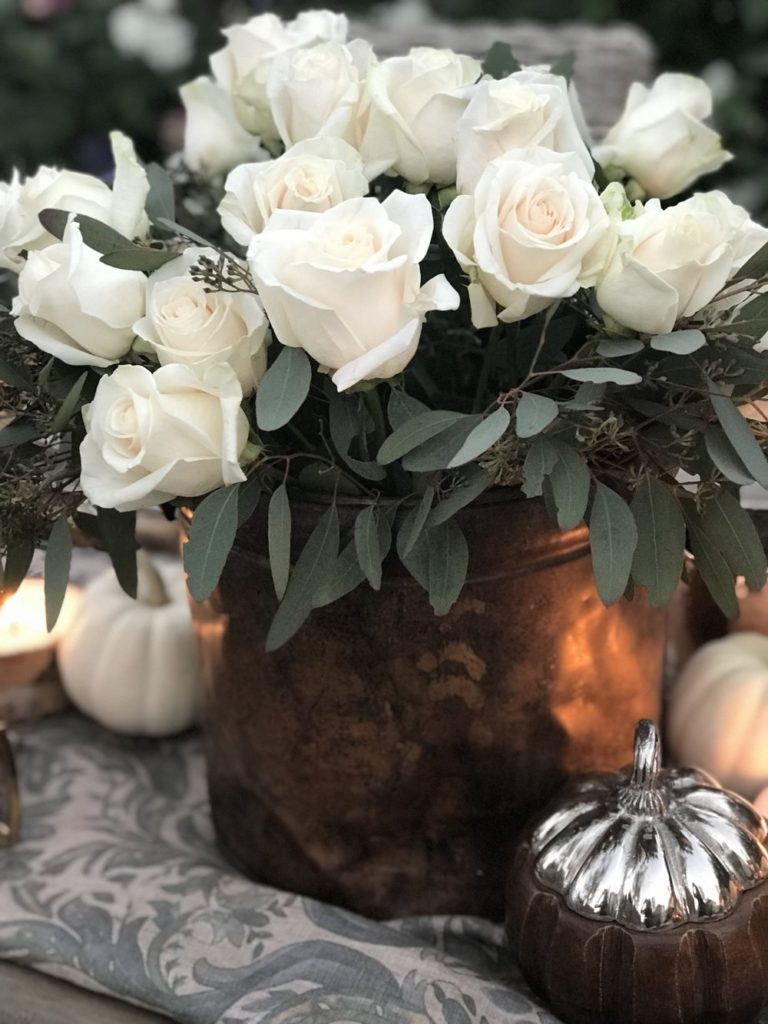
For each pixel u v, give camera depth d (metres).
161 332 0.45
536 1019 0.52
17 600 0.75
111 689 0.74
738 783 0.66
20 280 0.46
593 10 1.54
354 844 0.59
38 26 1.69
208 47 1.74
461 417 0.45
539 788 0.58
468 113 0.46
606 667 0.57
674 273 0.43
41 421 0.49
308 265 0.40
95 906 0.60
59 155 1.72
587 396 0.44
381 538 0.47
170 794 0.73
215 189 0.67
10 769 0.65
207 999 0.53
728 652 0.69
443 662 0.53
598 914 0.50
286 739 0.57
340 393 0.47
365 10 1.69
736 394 0.48
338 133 0.48
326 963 0.55
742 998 0.50
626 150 0.57
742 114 1.46
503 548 0.50
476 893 0.60
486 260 0.43
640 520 0.47
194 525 0.45
